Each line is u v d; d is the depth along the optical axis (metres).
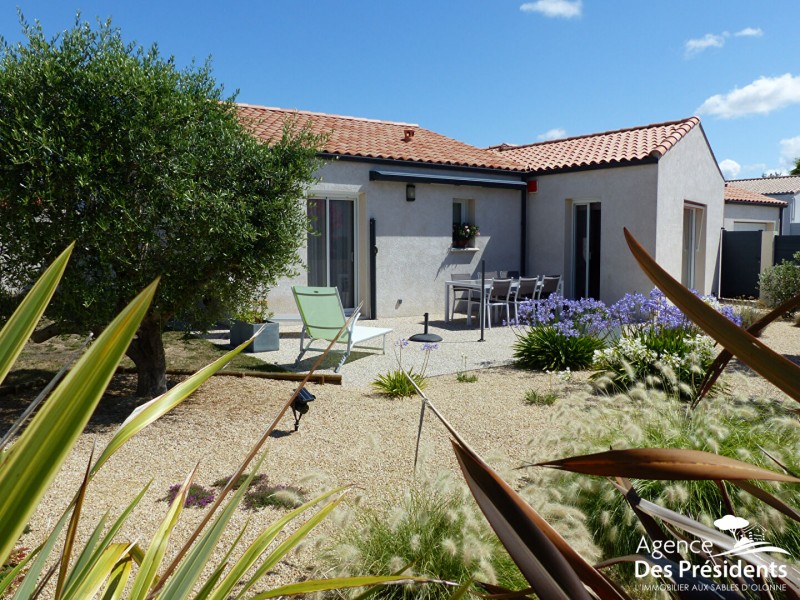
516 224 13.98
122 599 2.46
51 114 4.85
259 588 2.70
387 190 11.91
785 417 3.35
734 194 17.78
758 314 11.09
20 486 0.49
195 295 5.57
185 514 3.49
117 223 4.82
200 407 5.71
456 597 1.07
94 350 0.52
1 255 5.09
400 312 12.28
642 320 7.95
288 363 7.94
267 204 5.47
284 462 4.36
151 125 5.06
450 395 6.39
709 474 0.63
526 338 8.07
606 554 2.77
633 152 12.34
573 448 3.12
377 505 3.47
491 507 0.69
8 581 1.01
